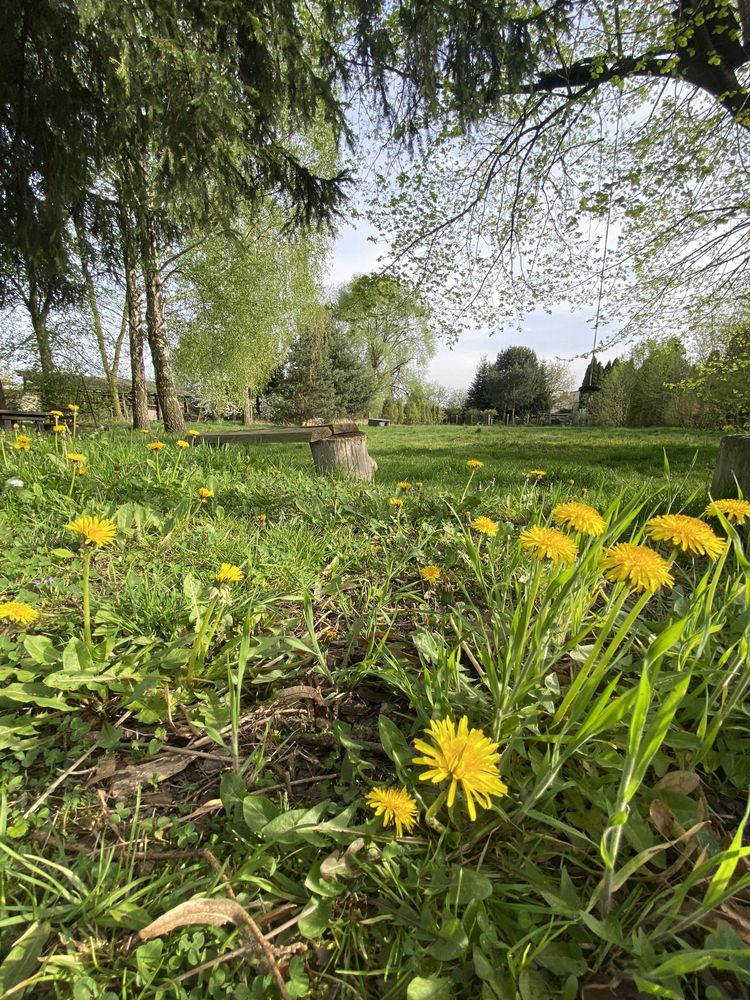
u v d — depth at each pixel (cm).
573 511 99
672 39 519
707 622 95
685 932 74
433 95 598
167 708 114
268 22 561
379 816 89
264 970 67
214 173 611
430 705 105
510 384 4409
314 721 118
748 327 646
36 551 192
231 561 189
